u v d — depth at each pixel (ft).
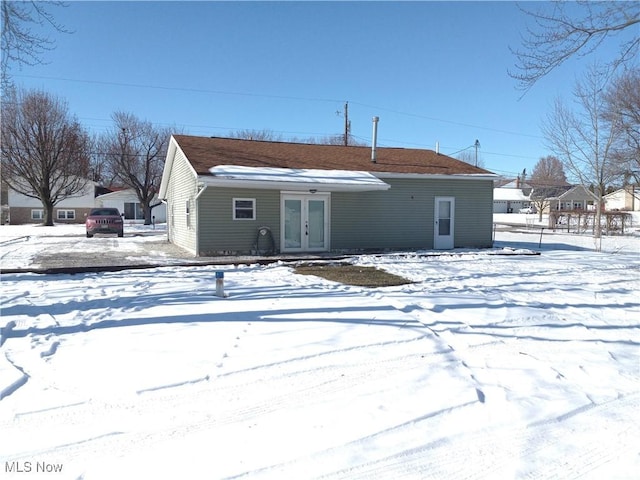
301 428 11.16
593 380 14.67
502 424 11.62
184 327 19.29
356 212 54.75
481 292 28.40
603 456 10.30
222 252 49.06
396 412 12.08
